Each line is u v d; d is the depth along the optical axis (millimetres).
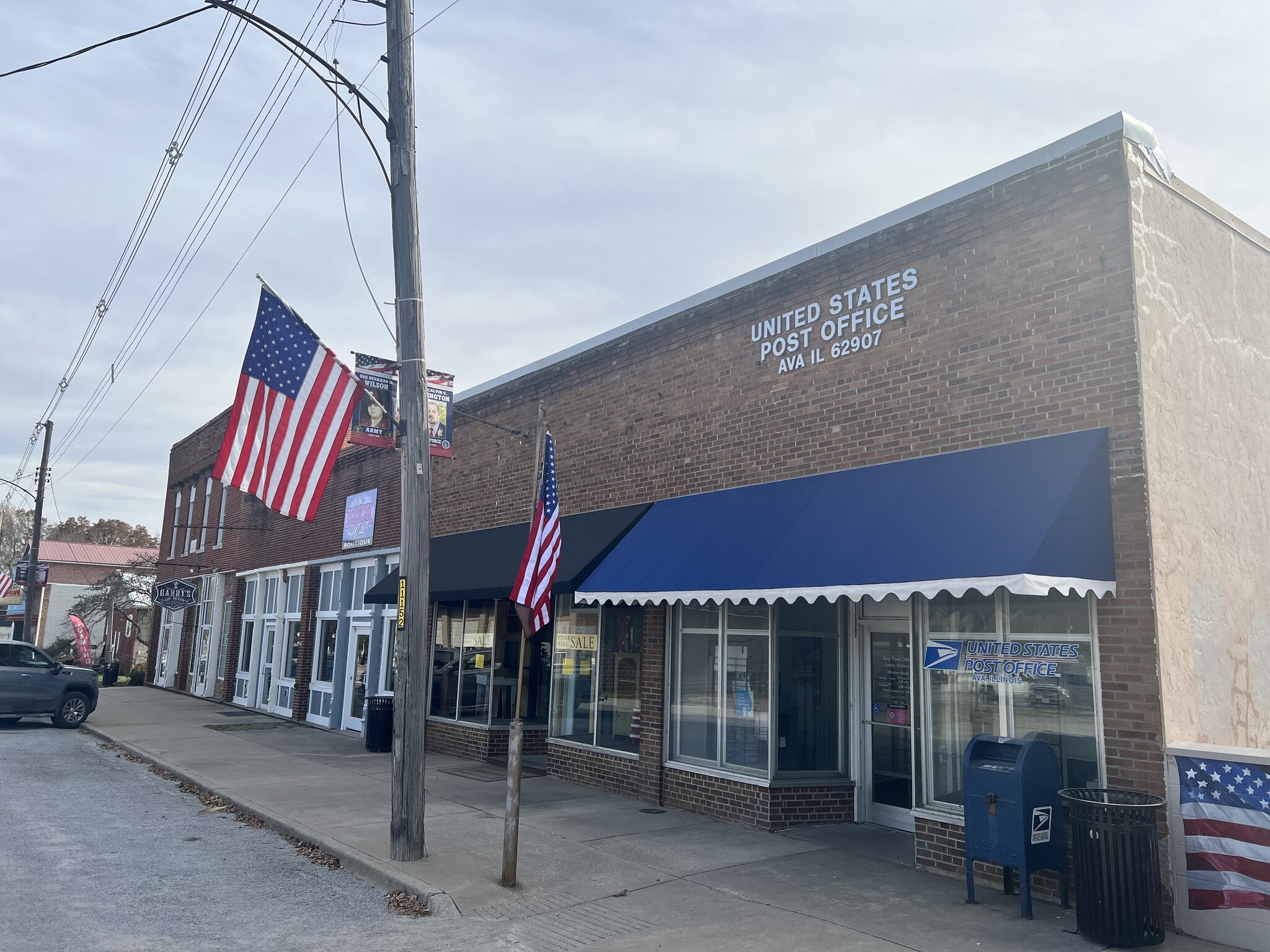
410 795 8430
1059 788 7090
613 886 7762
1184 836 6492
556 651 14109
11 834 9438
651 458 12484
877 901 7305
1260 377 9055
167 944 6297
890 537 8203
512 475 15492
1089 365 7652
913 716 8555
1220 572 7809
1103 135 7766
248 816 10719
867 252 9789
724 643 10906
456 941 6492
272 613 25016
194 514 33281
